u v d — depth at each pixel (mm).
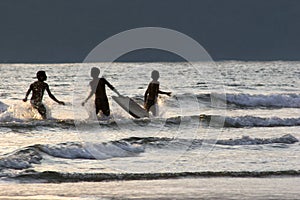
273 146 44219
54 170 34562
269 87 116375
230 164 37594
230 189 31156
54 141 45312
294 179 33719
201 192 30453
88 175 33188
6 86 113750
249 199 29219
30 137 47406
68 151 38531
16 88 107938
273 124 58438
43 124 52094
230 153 41219
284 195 30109
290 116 68188
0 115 55781
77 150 38812
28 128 51125
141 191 30484
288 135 46719
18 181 31984
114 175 33500
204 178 33719
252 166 37062
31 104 56438
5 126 51125
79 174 33250
